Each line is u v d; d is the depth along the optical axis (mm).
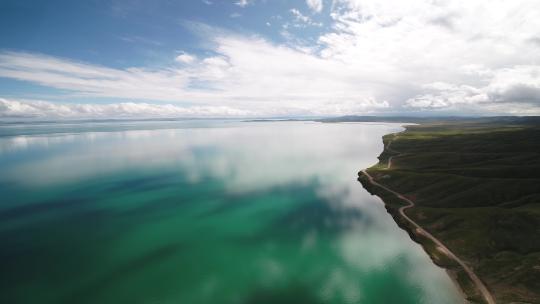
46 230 85250
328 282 60188
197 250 73438
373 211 99688
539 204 83375
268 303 54344
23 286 58812
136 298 55531
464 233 75500
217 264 67062
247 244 76438
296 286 59062
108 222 91438
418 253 71062
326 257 69625
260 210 101500
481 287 56312
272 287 58781
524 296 52031
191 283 59938
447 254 68812
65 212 99875
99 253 71938
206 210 101812
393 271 63719
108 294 56500
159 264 67000
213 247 75062
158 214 98125
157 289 58219
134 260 68625
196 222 91188
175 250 73375
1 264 67000
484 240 70812
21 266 66062
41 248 74312
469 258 66125
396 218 91812
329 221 91188
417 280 60469
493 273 59562
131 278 61531
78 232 83875
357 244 76062
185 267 65750
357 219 92750
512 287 54656
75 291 57281
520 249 65125
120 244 76562
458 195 99438
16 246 75500
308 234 82125
